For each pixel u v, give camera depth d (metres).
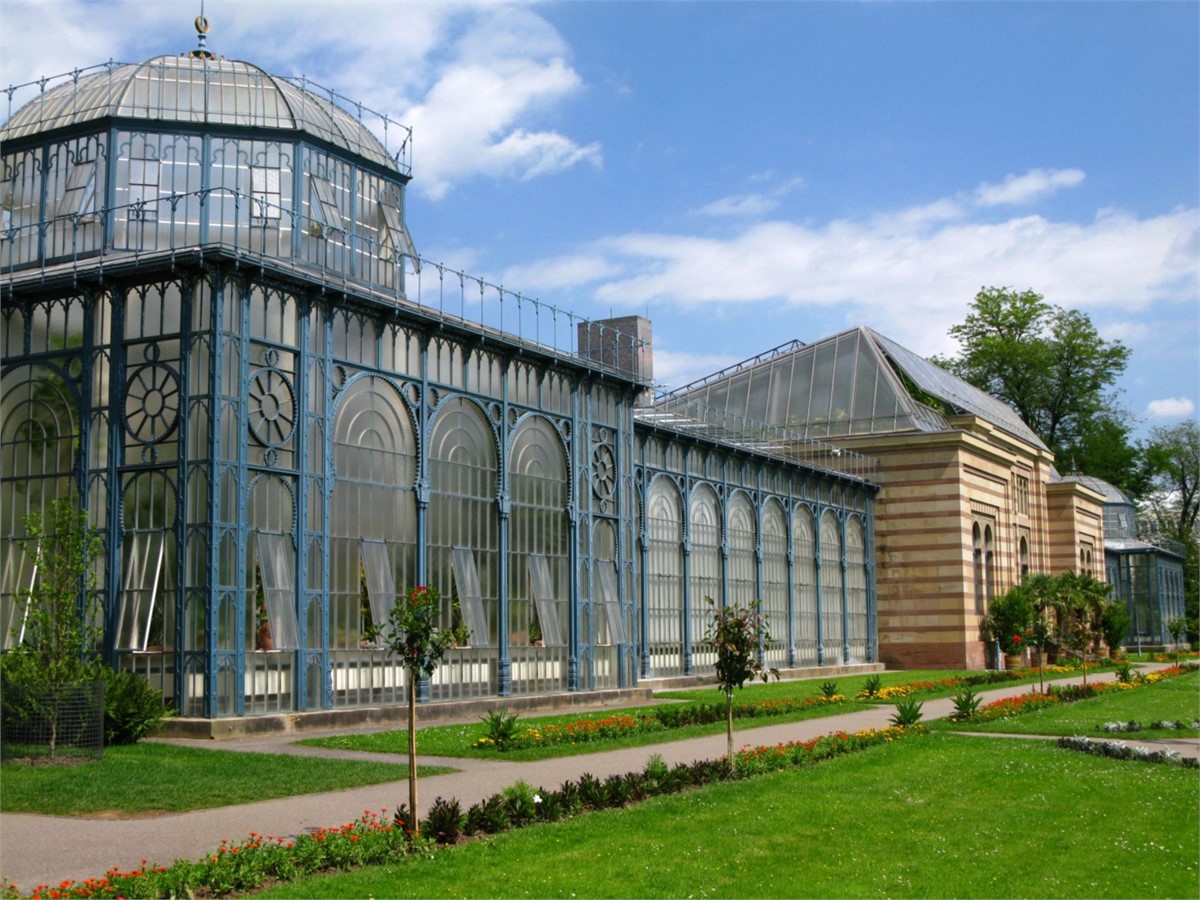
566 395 42.28
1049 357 108.44
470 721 34.25
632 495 45.59
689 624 52.59
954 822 19.25
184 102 35.94
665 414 56.06
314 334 32.38
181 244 34.34
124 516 30.14
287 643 30.48
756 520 58.88
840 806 20.36
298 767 23.47
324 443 32.28
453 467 36.88
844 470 69.06
